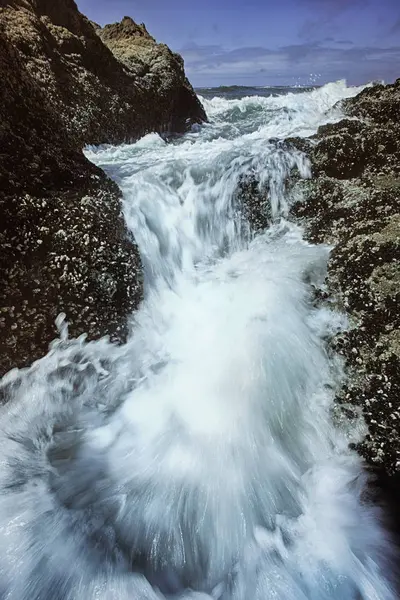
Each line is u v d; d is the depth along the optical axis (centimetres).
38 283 365
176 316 454
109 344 393
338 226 488
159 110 919
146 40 1020
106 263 407
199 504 305
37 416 349
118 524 293
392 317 366
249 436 343
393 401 327
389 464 310
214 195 541
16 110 433
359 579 268
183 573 275
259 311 422
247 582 270
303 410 355
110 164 613
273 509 305
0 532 279
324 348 380
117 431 353
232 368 381
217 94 1766
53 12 775
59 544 278
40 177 410
